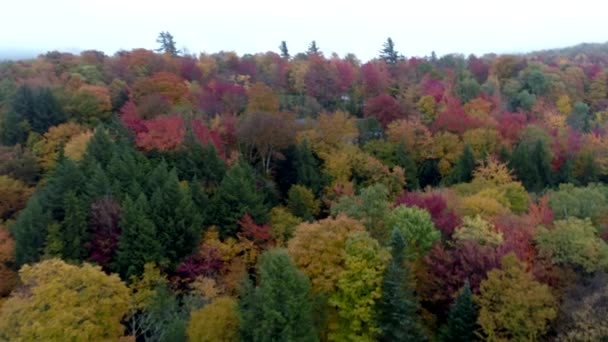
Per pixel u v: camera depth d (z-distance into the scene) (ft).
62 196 138.00
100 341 86.07
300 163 183.93
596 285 96.53
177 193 133.80
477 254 105.40
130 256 123.75
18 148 180.04
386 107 231.71
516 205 152.76
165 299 109.19
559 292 101.55
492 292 94.02
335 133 199.31
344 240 105.29
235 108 231.50
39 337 79.51
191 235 130.72
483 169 179.01
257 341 83.66
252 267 130.31
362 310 94.68
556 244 109.60
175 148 175.52
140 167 155.33
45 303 84.74
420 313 106.32
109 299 90.17
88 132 189.47
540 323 88.84
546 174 189.16
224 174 159.74
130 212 126.21
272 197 171.83
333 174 184.34
